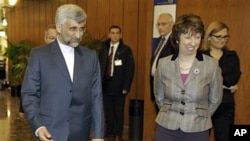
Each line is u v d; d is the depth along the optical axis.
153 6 4.52
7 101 8.75
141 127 5.14
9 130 5.64
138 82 5.91
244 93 3.79
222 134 2.91
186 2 4.22
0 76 11.27
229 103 2.88
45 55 2.09
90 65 2.17
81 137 2.14
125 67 5.05
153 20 4.51
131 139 5.14
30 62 2.10
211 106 2.23
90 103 2.19
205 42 3.00
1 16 11.87
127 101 6.03
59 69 2.06
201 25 2.07
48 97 2.05
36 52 2.11
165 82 2.23
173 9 4.32
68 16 1.98
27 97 2.04
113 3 6.43
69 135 2.07
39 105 2.08
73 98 2.08
